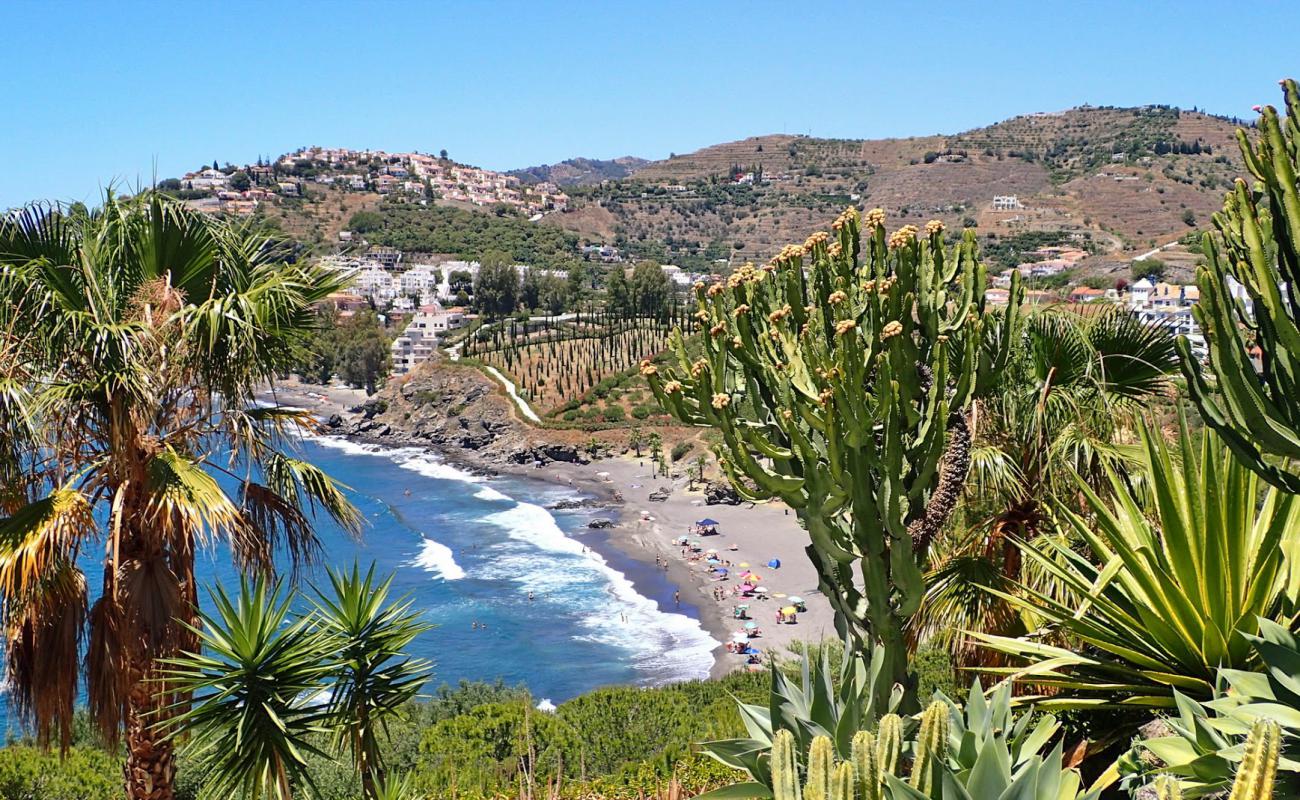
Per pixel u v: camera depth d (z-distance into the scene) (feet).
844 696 16.97
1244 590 16.96
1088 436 27.78
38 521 26.43
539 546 222.89
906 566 18.89
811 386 18.84
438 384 404.16
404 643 26.91
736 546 214.90
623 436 350.84
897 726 13.10
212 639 25.61
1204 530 16.61
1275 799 12.60
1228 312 12.34
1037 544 22.50
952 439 20.02
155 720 28.27
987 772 12.98
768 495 19.57
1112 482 19.48
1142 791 15.35
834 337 19.71
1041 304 30.04
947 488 19.72
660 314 472.85
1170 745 14.17
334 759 26.89
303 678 25.80
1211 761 13.14
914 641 28.68
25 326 27.35
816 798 11.75
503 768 52.13
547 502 279.08
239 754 24.94
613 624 163.84
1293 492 12.73
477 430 374.84
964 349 20.04
